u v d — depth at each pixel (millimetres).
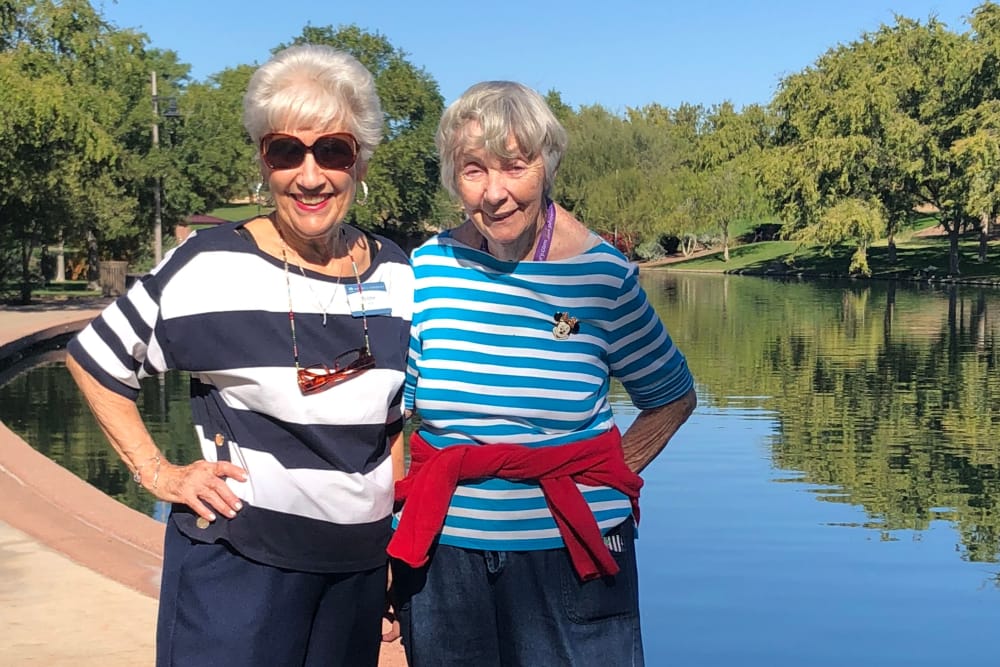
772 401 13336
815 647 5012
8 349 17156
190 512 2428
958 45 47594
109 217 30031
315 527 2387
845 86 51125
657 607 5605
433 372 2551
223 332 2340
